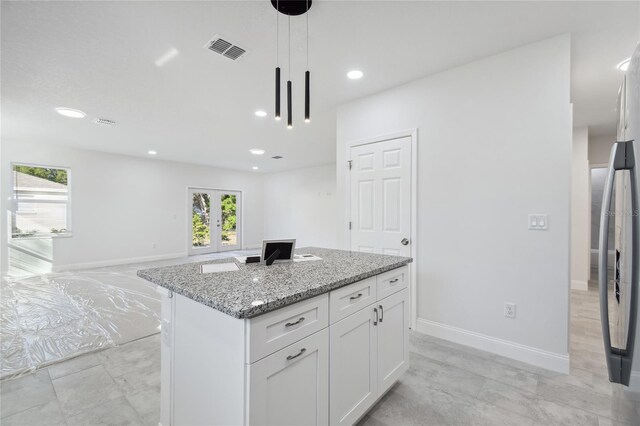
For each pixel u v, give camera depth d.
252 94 3.23
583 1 1.85
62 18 1.99
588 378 2.09
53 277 5.12
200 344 1.32
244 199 8.98
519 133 2.34
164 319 1.56
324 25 2.08
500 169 2.42
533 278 2.28
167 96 3.28
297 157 6.82
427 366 2.25
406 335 2.06
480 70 2.53
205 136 4.97
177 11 1.93
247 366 1.08
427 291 2.81
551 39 2.22
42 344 2.61
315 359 1.36
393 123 3.04
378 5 1.88
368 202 3.22
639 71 0.99
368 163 3.23
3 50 2.36
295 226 8.62
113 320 3.18
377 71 2.72
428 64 2.61
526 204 2.31
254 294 1.23
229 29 2.13
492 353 2.44
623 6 1.89
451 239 2.67
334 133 4.77
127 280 4.91
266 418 1.14
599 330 2.92
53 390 1.98
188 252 7.64
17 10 1.90
